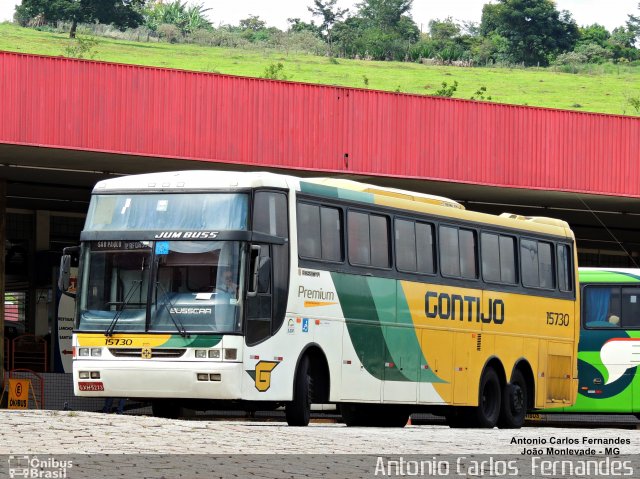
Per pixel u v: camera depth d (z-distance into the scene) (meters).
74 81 37.31
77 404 37.50
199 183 24.42
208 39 198.00
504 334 30.80
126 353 23.89
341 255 26.05
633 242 65.56
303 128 40.84
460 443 20.64
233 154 39.72
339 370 25.70
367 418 31.39
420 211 28.45
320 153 41.12
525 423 41.16
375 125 42.09
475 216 30.22
